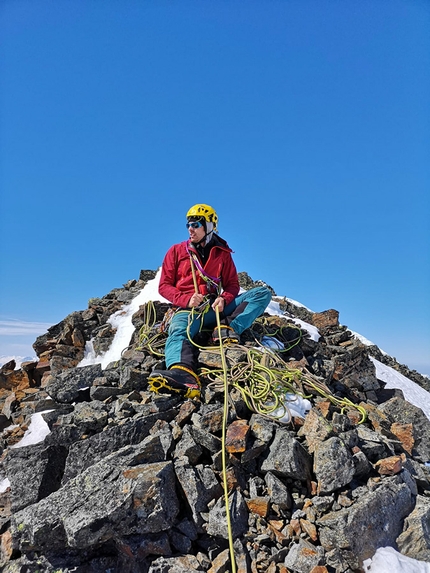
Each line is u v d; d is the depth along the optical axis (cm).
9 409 634
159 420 452
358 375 682
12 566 370
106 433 440
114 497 371
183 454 414
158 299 745
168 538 375
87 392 540
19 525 369
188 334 525
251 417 453
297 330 672
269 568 362
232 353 533
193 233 583
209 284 588
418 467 481
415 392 849
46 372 701
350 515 371
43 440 493
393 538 389
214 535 373
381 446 451
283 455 405
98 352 698
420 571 363
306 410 479
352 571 361
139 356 572
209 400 470
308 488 401
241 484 405
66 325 745
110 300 838
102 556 373
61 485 428
